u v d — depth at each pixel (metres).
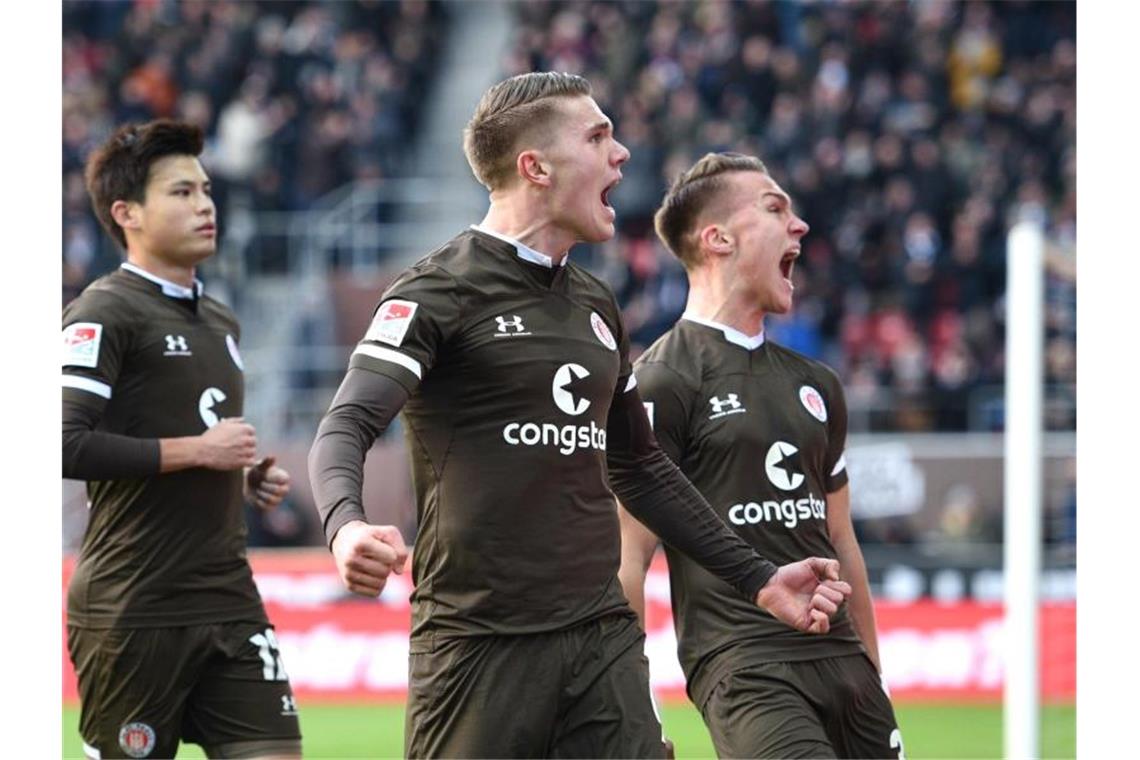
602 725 8.65
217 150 41.19
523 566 8.60
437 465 8.70
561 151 8.94
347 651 25.23
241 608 11.41
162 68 43.59
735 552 9.43
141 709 11.12
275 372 34.06
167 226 11.46
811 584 9.30
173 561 11.15
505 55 45.69
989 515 28.11
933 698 24.56
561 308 8.95
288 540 28.97
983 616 24.72
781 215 10.76
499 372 8.63
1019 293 14.46
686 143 40.00
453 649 8.62
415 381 8.44
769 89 42.00
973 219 37.94
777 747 9.63
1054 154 41.22
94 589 11.19
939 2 44.00
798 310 37.09
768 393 10.45
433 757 8.70
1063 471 26.23
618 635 8.84
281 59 43.03
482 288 8.73
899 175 39.53
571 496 8.76
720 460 10.28
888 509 28.41
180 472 11.17
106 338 11.12
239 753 11.20
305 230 39.72
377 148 40.97
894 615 24.89
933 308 36.97
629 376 9.46
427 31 45.47
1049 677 21.39
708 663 10.07
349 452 8.03
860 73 43.03
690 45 42.94
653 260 37.12
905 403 33.03
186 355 11.48
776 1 44.19
